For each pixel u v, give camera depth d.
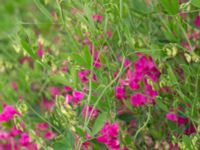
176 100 0.60
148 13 0.66
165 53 0.59
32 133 0.61
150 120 0.63
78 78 0.62
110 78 0.60
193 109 0.59
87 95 0.60
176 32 0.62
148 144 0.64
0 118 0.65
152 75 0.63
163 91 0.63
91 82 0.58
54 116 0.63
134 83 0.63
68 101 0.62
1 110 0.66
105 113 0.59
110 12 0.59
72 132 0.60
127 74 0.63
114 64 0.63
